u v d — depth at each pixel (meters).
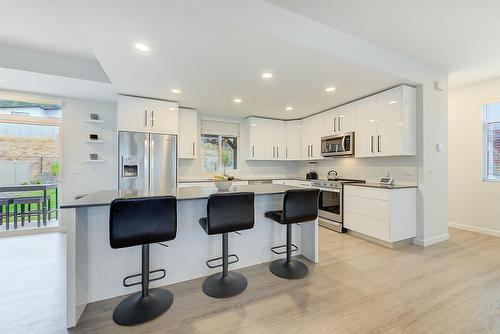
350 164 4.41
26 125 3.76
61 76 2.88
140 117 3.59
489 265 2.55
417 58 2.91
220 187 2.46
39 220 3.84
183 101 3.88
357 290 2.04
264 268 2.48
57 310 1.77
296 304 1.85
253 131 5.04
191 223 2.24
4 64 2.65
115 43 2.03
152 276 2.08
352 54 2.39
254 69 2.59
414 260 2.68
